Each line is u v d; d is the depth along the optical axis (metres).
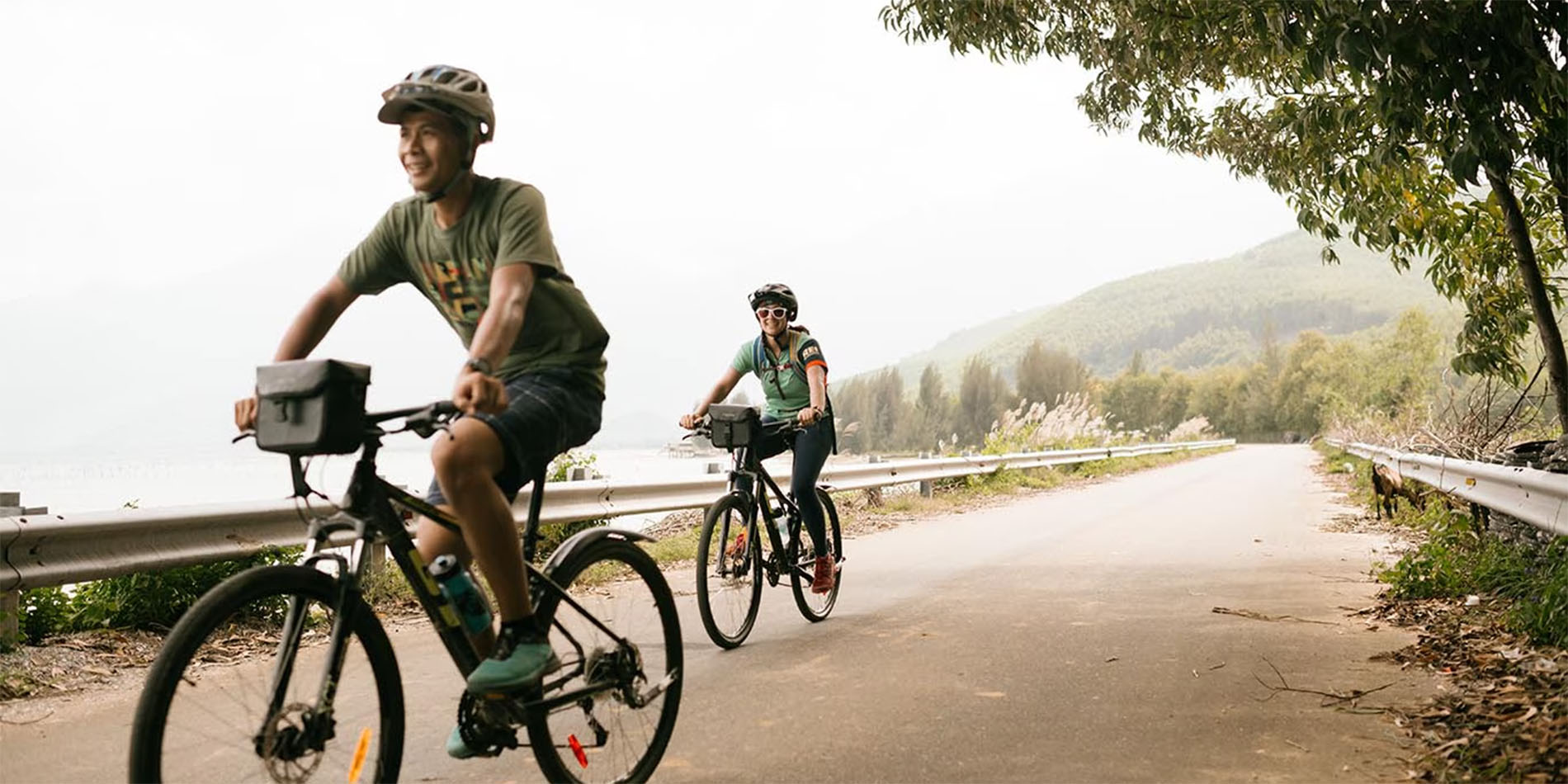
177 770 2.48
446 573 2.89
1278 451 62.25
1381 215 9.20
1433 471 11.49
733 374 6.46
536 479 3.19
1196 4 8.17
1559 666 4.55
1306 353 121.88
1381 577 7.32
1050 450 26.34
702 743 4.04
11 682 4.88
